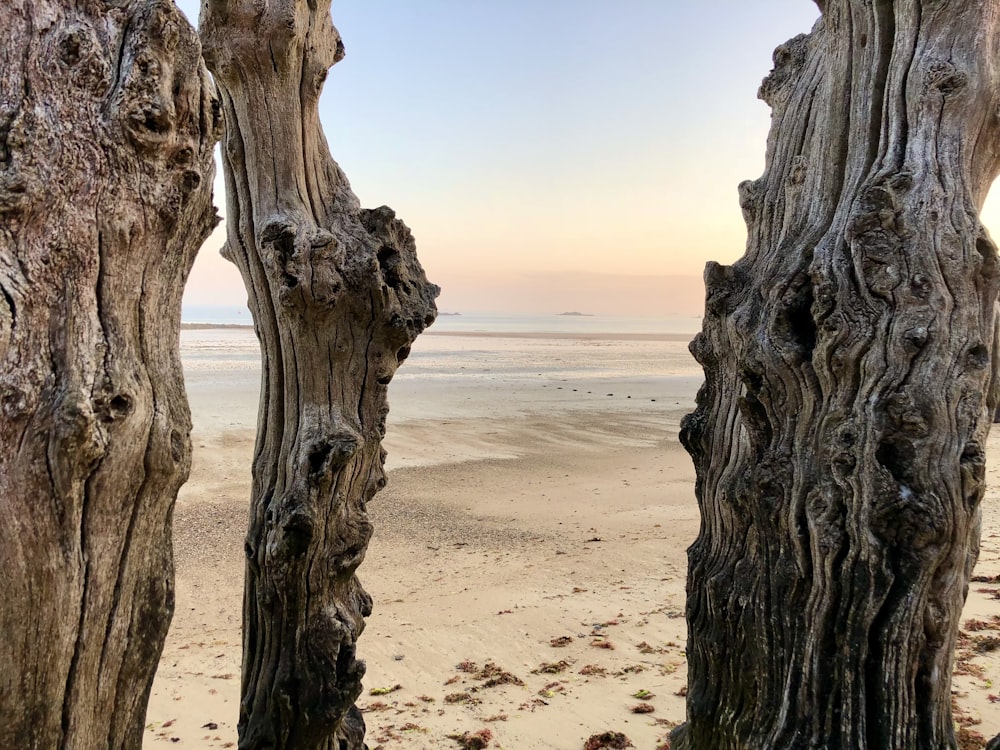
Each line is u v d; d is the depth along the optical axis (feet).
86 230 5.76
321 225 12.82
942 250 9.75
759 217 12.78
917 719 10.03
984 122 10.08
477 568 31.09
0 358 5.34
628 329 392.68
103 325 5.91
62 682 5.77
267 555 12.47
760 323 11.15
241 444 56.75
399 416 74.74
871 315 9.95
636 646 22.00
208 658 21.98
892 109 10.27
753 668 11.50
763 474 11.10
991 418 10.52
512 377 119.34
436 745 16.51
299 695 12.49
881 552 9.82
